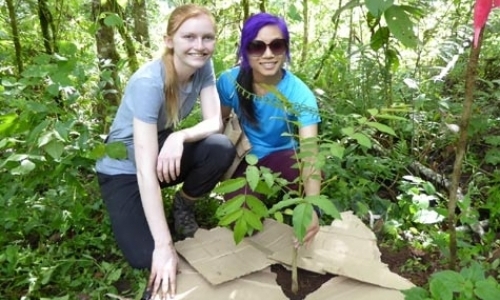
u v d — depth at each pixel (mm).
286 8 5133
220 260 2357
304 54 4984
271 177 1910
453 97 3662
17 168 2309
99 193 2920
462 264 2275
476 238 2537
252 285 2248
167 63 2346
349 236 2527
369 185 2902
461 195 2812
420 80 3613
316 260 2359
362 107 3463
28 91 2869
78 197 2768
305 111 2350
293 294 2246
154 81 2309
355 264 2322
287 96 2602
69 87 2662
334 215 1754
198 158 2582
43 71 2600
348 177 2887
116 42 4555
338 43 4535
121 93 3604
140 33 5176
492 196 2686
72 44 2844
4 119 2477
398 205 2793
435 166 3172
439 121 3404
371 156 3059
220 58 4453
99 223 2779
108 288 2295
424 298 1792
